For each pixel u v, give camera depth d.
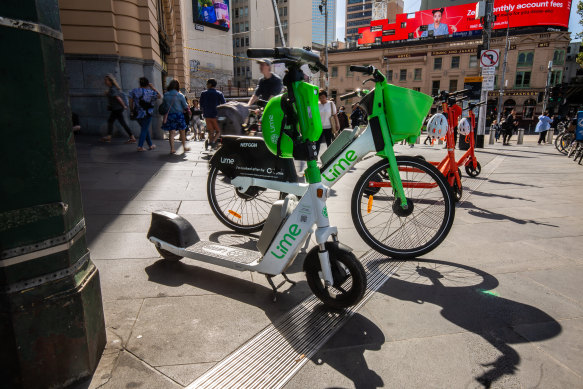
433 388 1.65
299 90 2.12
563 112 42.41
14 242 1.37
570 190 6.13
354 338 2.01
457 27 46.81
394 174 3.07
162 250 2.89
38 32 1.35
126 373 1.69
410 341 1.99
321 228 2.16
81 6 10.55
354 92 3.26
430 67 47.41
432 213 3.80
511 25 43.72
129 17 11.26
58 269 1.50
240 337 2.00
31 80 1.35
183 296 2.40
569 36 41.22
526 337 2.04
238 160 3.48
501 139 24.38
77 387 1.60
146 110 8.54
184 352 1.86
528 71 42.81
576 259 3.14
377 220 4.05
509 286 2.64
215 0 80.69
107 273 2.68
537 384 1.68
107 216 3.88
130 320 2.11
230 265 2.56
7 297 1.38
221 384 1.65
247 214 4.05
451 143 4.77
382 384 1.67
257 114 6.58
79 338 1.59
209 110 8.73
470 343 1.98
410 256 3.12
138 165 6.83
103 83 11.04
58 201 1.47
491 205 5.04
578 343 1.99
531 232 3.87
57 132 1.46
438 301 2.43
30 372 1.48
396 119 2.93
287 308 2.31
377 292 2.54
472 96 14.41
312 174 2.21
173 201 4.56
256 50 1.90
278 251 2.35
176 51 24.23
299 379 1.69
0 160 1.30
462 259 3.14
